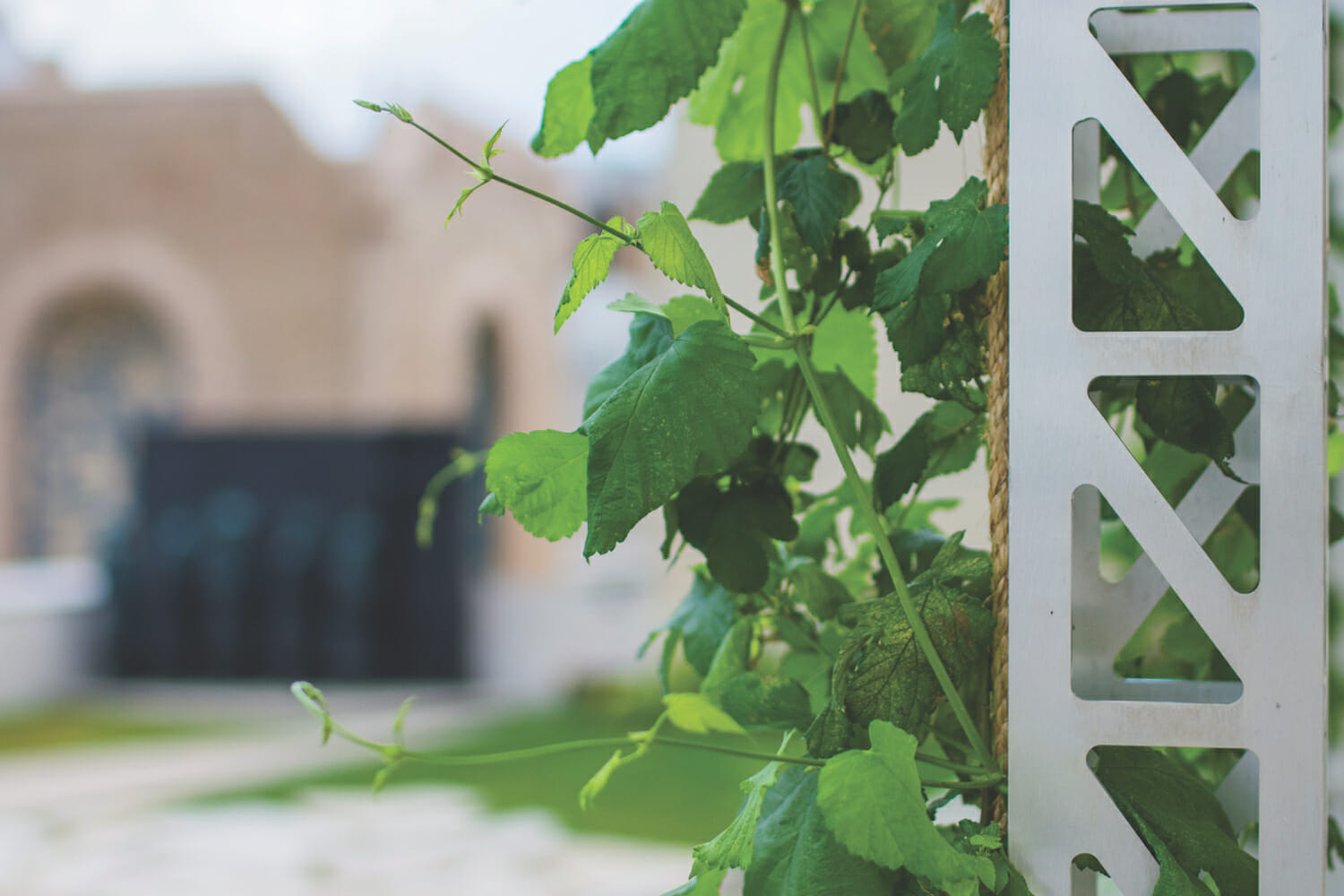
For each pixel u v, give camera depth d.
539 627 8.65
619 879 4.11
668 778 5.74
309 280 11.56
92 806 5.27
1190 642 1.08
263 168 11.55
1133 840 0.94
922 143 0.97
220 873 4.24
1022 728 0.95
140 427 8.58
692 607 1.11
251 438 8.33
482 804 5.25
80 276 11.55
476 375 12.41
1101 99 0.94
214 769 6.00
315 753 6.38
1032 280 0.95
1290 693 0.93
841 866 0.93
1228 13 0.96
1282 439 0.93
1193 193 0.94
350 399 11.62
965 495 2.04
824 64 1.10
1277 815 0.93
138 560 8.50
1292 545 0.93
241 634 8.30
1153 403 0.96
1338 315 1.16
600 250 0.95
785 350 1.08
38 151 11.56
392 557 8.28
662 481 0.92
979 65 0.95
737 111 1.12
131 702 7.83
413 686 8.23
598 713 7.57
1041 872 0.95
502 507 0.98
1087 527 1.01
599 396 1.00
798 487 1.13
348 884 4.09
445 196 11.71
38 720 7.32
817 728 0.96
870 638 0.97
